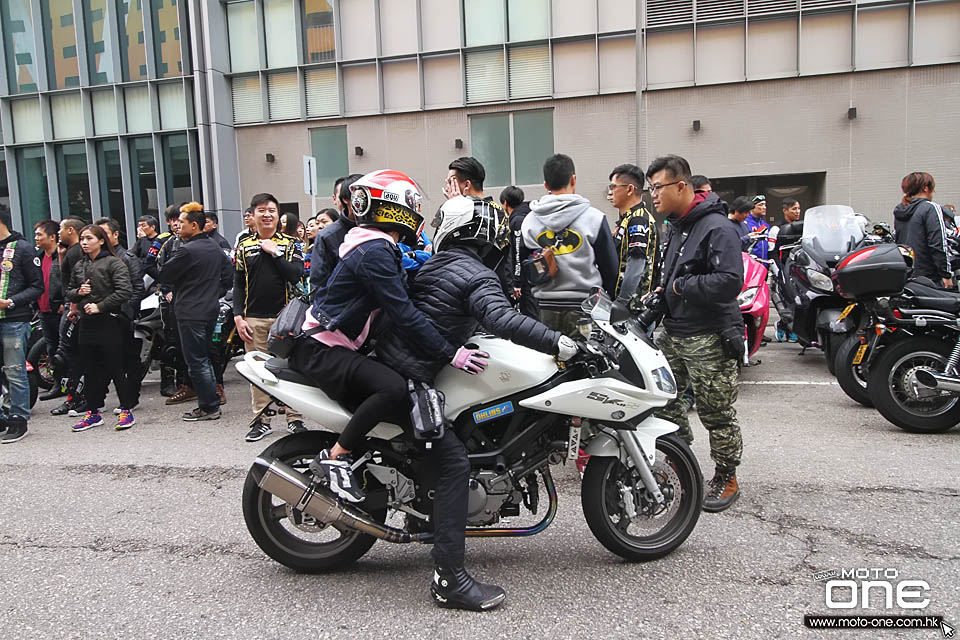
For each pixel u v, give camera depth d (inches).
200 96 666.2
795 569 126.6
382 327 120.8
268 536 128.6
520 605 117.3
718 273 142.2
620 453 128.7
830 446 196.1
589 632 108.4
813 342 285.1
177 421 257.0
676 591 120.4
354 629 111.5
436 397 115.1
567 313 180.5
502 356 120.9
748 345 264.2
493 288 115.3
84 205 733.9
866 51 553.9
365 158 655.1
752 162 581.3
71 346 269.7
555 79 610.2
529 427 123.8
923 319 199.0
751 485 168.6
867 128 560.1
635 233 181.3
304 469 126.1
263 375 124.1
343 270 117.1
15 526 158.9
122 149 705.6
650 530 138.9
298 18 653.9
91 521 160.9
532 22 609.3
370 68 647.1
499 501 122.3
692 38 580.4
